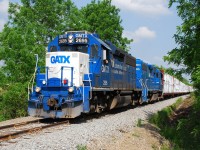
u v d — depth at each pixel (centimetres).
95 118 1723
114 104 2033
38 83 1589
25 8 3534
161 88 3944
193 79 1411
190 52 1537
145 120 1836
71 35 1659
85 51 1659
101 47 1694
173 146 1392
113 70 1975
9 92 2809
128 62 2411
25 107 2900
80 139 1041
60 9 3744
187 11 1584
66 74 1537
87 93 1538
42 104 1506
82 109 1503
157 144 1311
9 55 2928
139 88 2777
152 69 3394
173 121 2306
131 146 1108
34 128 1205
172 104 3328
